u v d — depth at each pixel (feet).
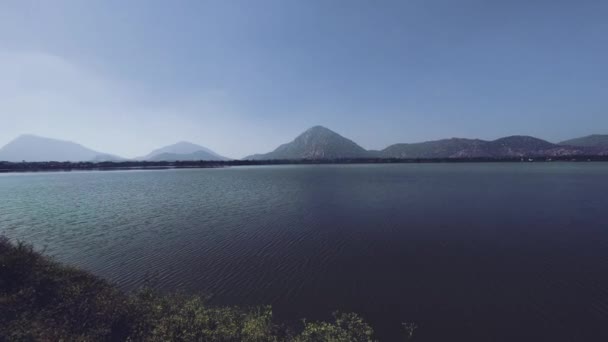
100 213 123.95
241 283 54.70
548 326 40.45
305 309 45.68
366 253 69.97
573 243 74.74
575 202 135.33
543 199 145.28
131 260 66.49
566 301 46.70
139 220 108.58
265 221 104.53
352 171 483.10
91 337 27.66
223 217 112.68
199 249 73.97
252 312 43.86
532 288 51.16
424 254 68.74
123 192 206.80
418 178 295.07
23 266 39.55
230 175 428.97
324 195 173.47
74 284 38.65
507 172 378.53
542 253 67.97
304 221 103.50
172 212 124.67
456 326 40.78
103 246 76.59
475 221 99.81
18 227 98.32
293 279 56.29
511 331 39.58
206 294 50.34
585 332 39.01
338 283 54.34
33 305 32.40
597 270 57.88
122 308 33.17
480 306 45.88
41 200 167.22
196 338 29.30
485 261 63.82
